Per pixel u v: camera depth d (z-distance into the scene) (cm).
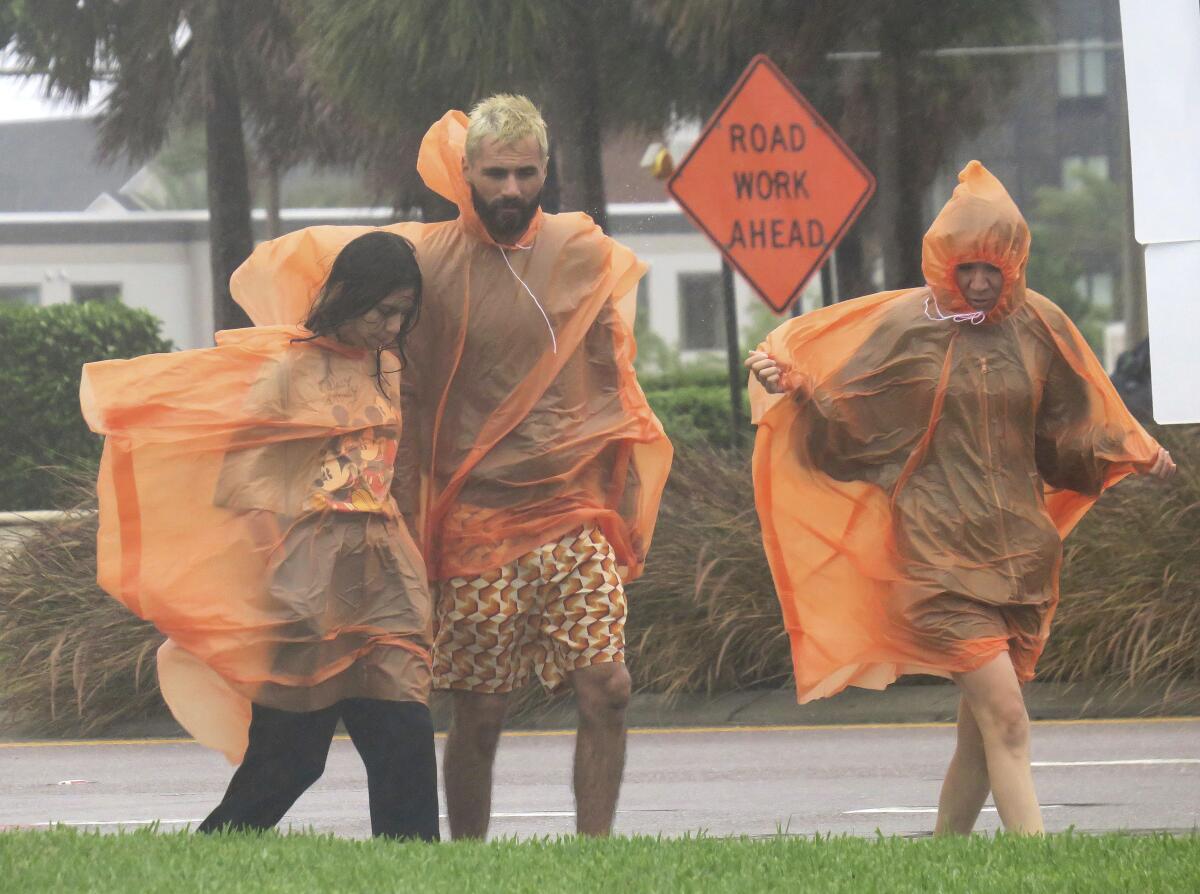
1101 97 7438
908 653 2103
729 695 4209
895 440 2128
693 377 9081
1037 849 1822
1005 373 2086
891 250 6625
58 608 4391
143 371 2025
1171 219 1569
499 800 3138
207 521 2011
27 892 1605
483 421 2127
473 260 2141
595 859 1773
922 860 1770
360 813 3036
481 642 2128
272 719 2016
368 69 5662
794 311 7006
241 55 6856
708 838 1995
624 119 6312
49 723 4247
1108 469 2177
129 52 6894
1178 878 1644
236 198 7519
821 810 2953
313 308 2025
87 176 12719
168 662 2064
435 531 2144
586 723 2103
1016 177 7944
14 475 8369
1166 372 1572
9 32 6856
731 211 4988
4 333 8656
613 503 2186
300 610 1978
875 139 6531
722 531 4375
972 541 2067
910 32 6316
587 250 2172
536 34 5606
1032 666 2119
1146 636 3997
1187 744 3575
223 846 1850
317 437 2006
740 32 6069
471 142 2097
